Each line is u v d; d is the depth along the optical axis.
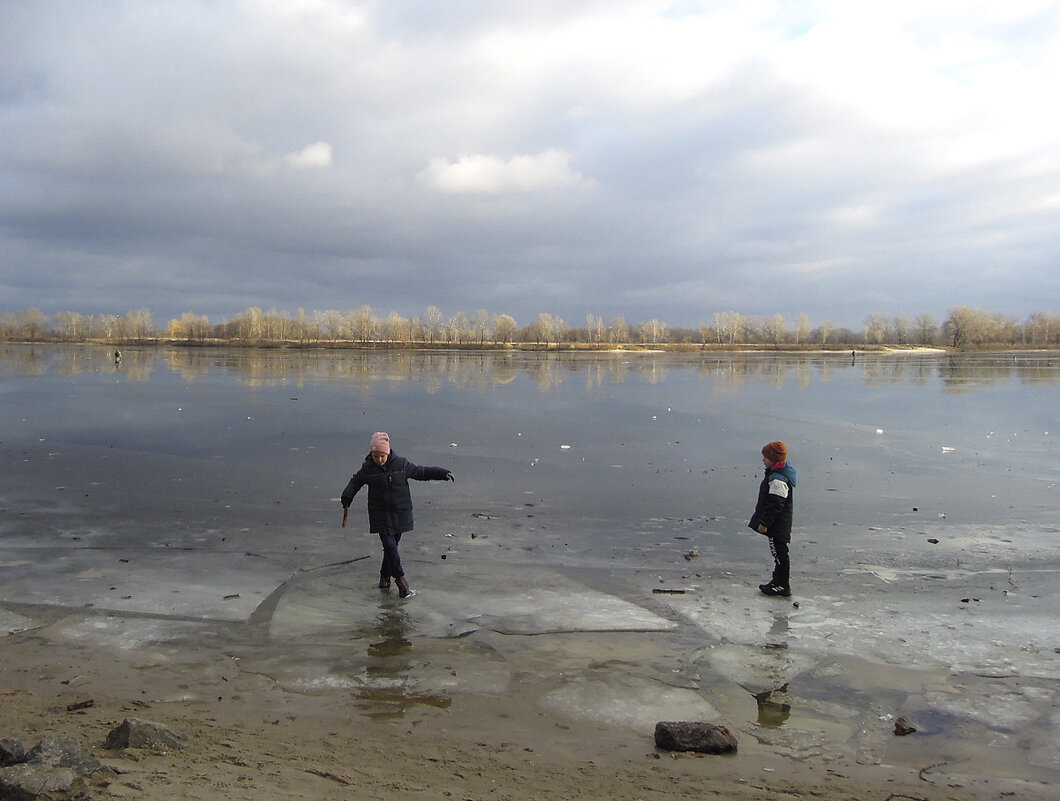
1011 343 164.38
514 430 23.14
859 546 10.77
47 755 4.26
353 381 45.09
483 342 158.50
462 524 11.73
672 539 11.02
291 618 7.84
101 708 5.79
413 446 19.66
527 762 5.13
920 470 16.80
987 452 19.36
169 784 4.20
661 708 6.09
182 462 16.88
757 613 8.14
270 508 12.66
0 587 8.62
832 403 33.12
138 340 155.25
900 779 5.03
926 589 8.98
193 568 9.39
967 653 7.15
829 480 15.65
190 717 5.68
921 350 151.12
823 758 5.33
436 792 4.52
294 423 24.19
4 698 5.95
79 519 11.75
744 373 60.88
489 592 8.69
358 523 11.77
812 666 6.87
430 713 5.91
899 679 6.62
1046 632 7.67
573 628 7.68
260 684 6.38
